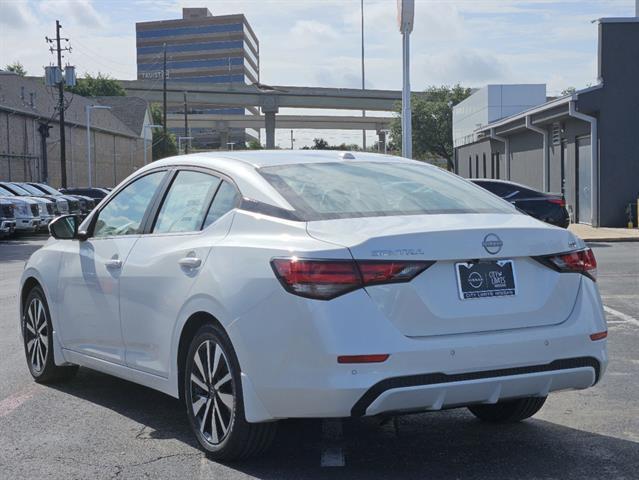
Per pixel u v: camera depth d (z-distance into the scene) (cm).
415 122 7550
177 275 510
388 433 554
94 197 4003
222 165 539
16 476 469
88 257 614
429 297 434
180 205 552
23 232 3119
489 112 4216
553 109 2888
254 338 445
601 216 2683
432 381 427
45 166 5475
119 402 633
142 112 8325
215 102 10850
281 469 479
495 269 453
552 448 516
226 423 479
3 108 4959
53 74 5006
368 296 424
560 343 457
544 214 1912
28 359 707
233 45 19862
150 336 538
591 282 488
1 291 1318
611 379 697
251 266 456
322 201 487
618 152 2656
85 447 522
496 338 441
